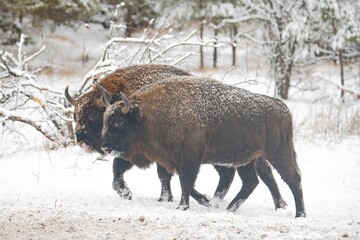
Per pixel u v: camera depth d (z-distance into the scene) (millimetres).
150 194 35281
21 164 42219
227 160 31609
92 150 35938
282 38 79250
